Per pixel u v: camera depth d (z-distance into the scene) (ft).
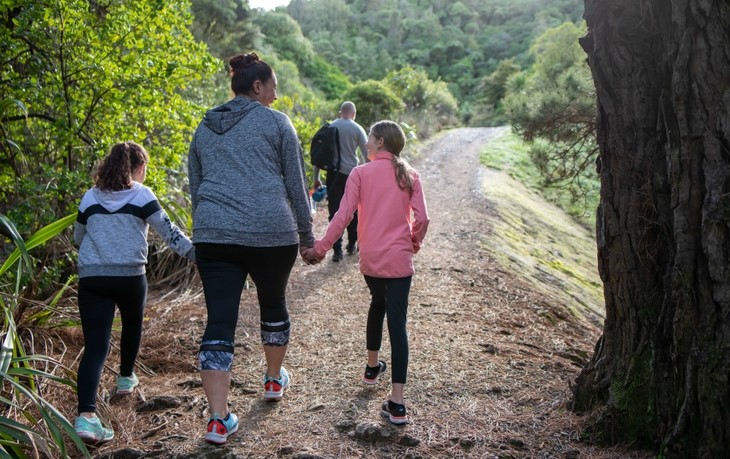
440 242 28.22
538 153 24.29
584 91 22.79
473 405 11.25
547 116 22.88
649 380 9.45
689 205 8.60
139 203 10.80
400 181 10.94
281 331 10.95
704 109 8.45
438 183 47.37
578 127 22.29
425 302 18.93
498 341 15.84
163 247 21.22
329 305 18.61
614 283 9.95
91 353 10.39
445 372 12.96
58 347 14.20
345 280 21.38
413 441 9.86
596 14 9.53
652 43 9.27
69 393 12.35
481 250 26.86
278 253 9.86
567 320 20.79
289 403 11.44
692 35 8.46
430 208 37.24
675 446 8.65
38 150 20.59
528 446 9.79
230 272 9.77
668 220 9.21
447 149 67.51
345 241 27.86
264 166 9.80
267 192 9.72
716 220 8.36
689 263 8.63
